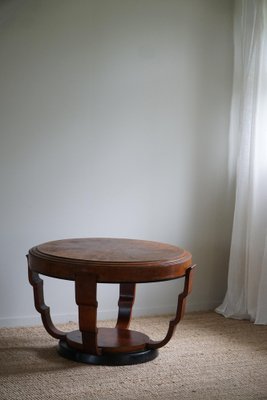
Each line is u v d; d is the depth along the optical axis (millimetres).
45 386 2549
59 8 3535
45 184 3564
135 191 3809
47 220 3582
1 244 3482
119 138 3742
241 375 2773
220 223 4082
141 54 3773
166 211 3912
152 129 3834
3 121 3441
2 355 2947
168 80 3859
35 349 3062
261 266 3770
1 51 3412
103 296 3766
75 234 3658
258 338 3402
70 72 3584
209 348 3186
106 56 3676
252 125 3795
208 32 3963
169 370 2811
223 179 4070
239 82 4012
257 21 3756
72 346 2910
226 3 4004
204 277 4066
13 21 3428
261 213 3781
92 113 3660
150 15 3789
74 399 2420
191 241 4004
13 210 3498
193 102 3945
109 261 2643
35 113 3516
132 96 3762
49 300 3629
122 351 2863
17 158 3488
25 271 3539
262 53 3744
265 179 3779
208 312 4016
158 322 3705
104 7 3652
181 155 3934
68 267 2646
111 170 3734
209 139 4012
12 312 3527
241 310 3846
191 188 3977
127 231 3801
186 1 3889
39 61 3504
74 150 3625
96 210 3707
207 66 3973
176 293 3984
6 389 2502
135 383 2621
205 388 2590
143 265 2650
